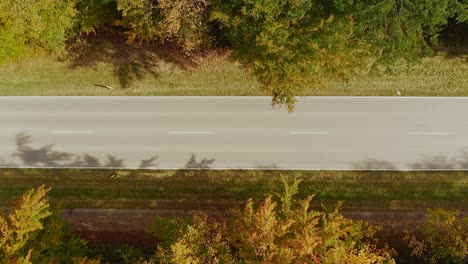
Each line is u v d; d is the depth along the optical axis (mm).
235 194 26750
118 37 29375
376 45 23266
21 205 17859
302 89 22422
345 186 26641
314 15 21656
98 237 26594
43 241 19875
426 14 22359
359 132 27531
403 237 25125
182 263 17000
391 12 23016
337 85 28234
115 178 27250
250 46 21969
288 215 18547
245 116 27969
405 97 28031
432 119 27672
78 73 29203
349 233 21344
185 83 28812
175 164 27359
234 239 18625
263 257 17125
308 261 16891
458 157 26984
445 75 28312
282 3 20234
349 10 22078
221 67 28859
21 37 25609
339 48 20594
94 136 28000
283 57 20281
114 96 28750
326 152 27234
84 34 29328
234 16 21844
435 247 22266
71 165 27531
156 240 26359
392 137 27406
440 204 26266
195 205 26719
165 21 22922
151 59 29203
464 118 27641
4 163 27672
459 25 27750
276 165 27094
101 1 25031
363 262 18359
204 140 27672
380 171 26828
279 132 27625
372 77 28359
